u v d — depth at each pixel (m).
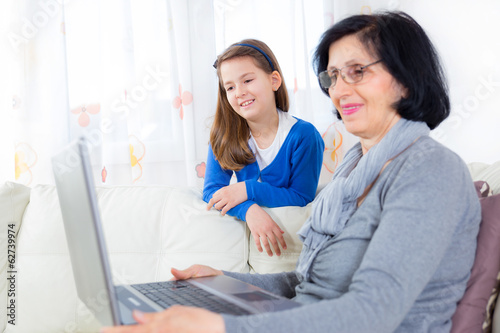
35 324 1.34
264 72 1.52
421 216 0.70
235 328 0.60
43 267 1.37
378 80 0.84
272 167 1.55
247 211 1.34
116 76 2.10
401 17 0.86
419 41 0.85
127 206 1.45
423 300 0.78
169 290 0.96
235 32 2.10
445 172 0.74
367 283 0.66
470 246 0.82
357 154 1.00
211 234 1.37
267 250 1.28
